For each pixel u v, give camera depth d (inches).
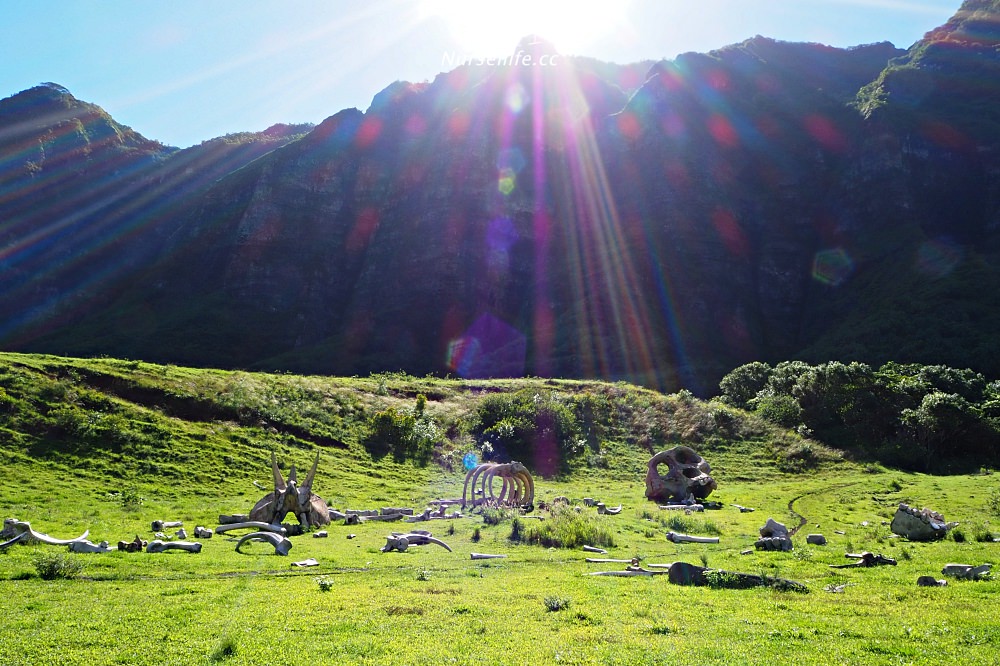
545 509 1321.4
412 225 7317.9
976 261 5201.8
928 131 6884.8
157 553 762.8
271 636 432.8
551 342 5536.4
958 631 434.9
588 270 6441.9
